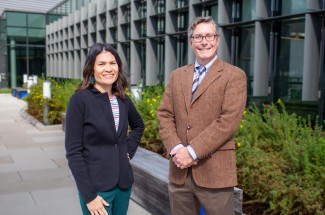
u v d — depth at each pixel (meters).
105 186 2.36
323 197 3.53
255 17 9.45
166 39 12.86
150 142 6.36
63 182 5.40
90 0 20.05
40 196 4.80
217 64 2.41
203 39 2.39
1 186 5.22
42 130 10.09
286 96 8.80
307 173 3.64
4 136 9.23
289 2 8.63
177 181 2.51
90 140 2.36
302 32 8.38
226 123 2.26
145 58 15.55
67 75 26.17
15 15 31.14
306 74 7.83
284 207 3.45
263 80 9.10
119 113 2.49
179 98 2.49
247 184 4.01
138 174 4.46
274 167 3.82
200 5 11.27
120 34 16.47
